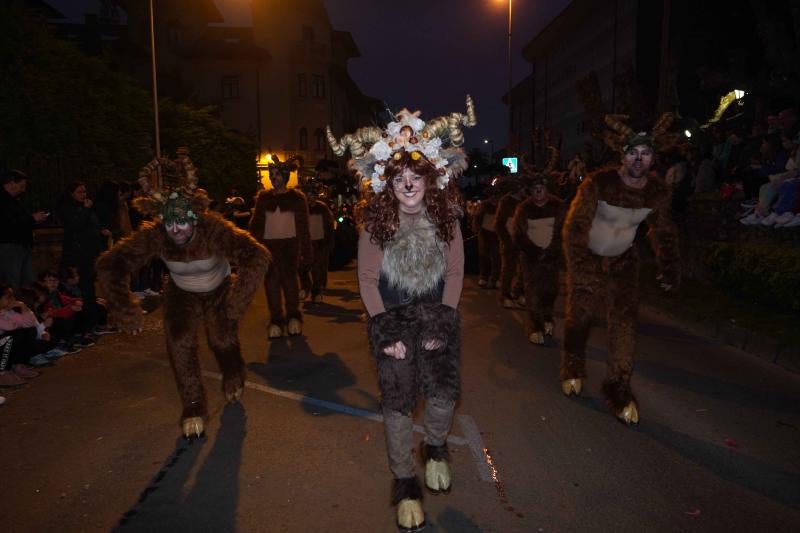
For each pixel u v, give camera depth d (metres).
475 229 11.84
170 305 4.50
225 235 4.45
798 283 7.31
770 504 3.40
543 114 59.25
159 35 41.75
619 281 4.79
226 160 25.81
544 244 7.04
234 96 43.78
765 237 9.25
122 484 3.68
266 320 8.73
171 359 4.42
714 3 23.05
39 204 10.98
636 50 34.34
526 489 3.57
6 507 3.43
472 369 6.07
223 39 45.38
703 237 11.53
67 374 6.06
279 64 44.44
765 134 10.41
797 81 11.37
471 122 3.22
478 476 3.74
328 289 12.01
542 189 6.91
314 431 4.46
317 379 5.76
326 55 45.84
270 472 3.82
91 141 14.40
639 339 7.40
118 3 41.69
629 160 4.55
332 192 21.78
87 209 7.52
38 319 6.52
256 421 4.67
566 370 5.20
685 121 13.45
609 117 4.67
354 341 7.35
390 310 3.17
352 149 3.20
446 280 3.21
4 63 12.50
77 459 4.04
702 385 5.53
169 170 4.38
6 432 4.53
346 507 3.39
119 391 5.48
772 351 6.35
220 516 3.31
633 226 4.73
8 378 5.69
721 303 8.59
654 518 3.26
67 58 14.62
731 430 4.46
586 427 4.52
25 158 10.89
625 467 3.85
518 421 4.64
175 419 4.75
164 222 4.24
